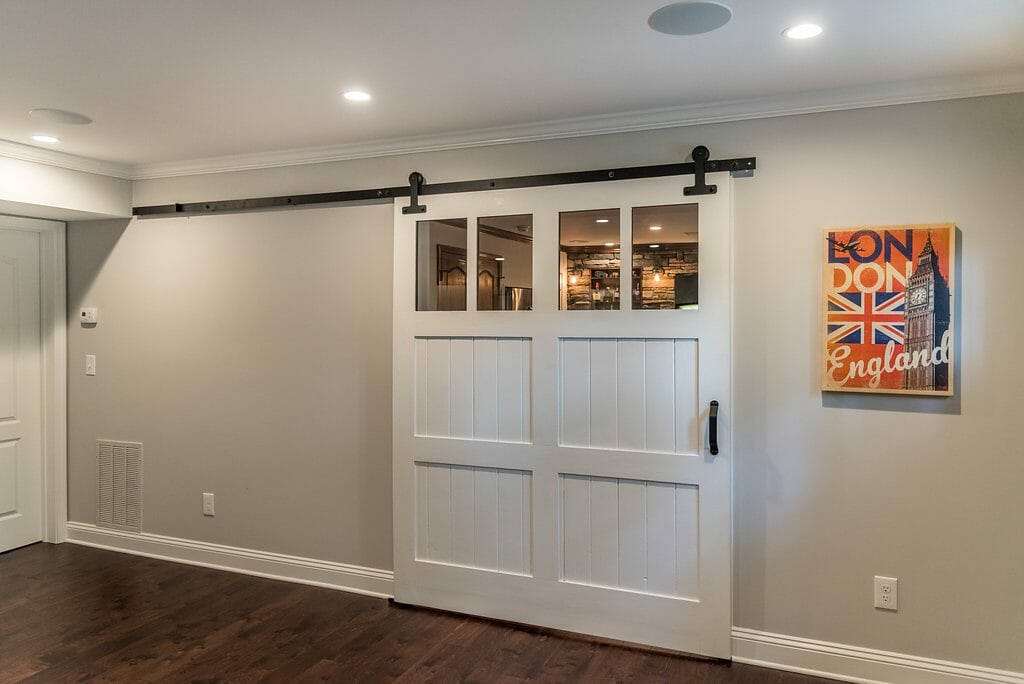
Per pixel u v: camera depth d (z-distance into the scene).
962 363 2.61
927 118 2.64
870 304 2.71
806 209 2.81
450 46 2.29
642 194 3.02
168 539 4.15
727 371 2.89
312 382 3.76
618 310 3.07
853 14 2.04
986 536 2.60
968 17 2.07
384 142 3.49
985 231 2.58
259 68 2.49
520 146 3.27
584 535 3.13
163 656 2.93
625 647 3.03
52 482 4.41
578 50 2.33
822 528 2.81
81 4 1.97
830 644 2.80
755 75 2.57
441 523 3.41
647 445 3.03
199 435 4.05
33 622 3.26
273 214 3.83
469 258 3.33
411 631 3.19
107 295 4.28
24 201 3.63
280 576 3.84
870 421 2.74
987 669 2.61
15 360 4.29
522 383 3.24
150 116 3.09
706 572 2.93
